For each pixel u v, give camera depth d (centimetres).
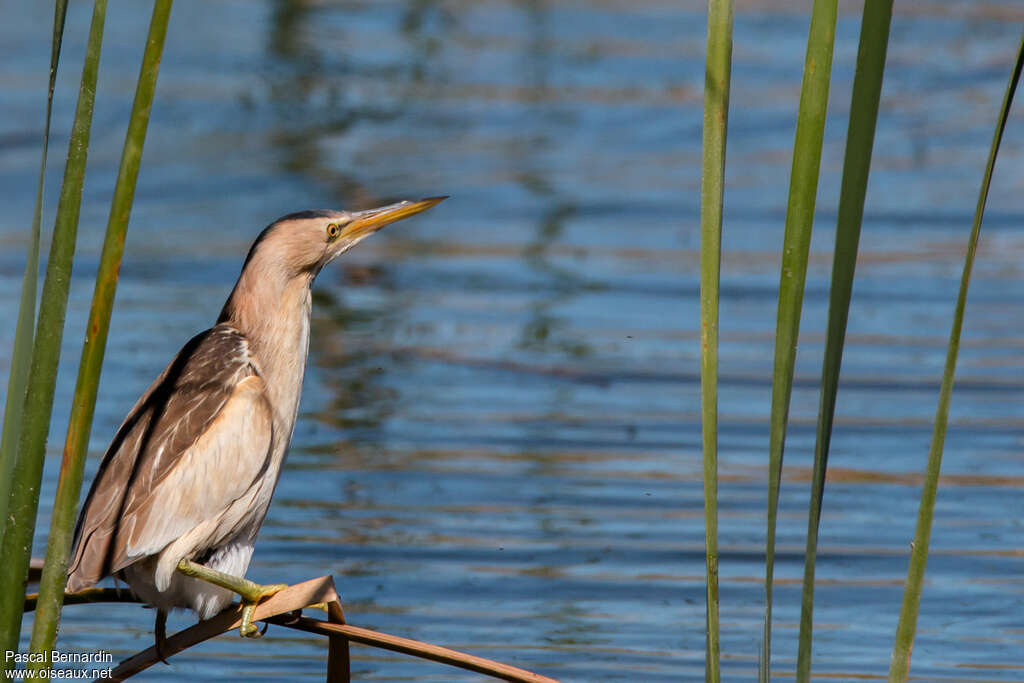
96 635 854
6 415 445
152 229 1764
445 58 2511
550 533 980
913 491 1052
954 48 2589
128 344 1346
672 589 908
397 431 1166
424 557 938
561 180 1945
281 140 2119
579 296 1523
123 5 2717
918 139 2111
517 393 1252
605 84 2397
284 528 981
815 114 401
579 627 848
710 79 413
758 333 1405
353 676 791
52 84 434
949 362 423
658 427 1184
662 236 1728
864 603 891
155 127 2155
